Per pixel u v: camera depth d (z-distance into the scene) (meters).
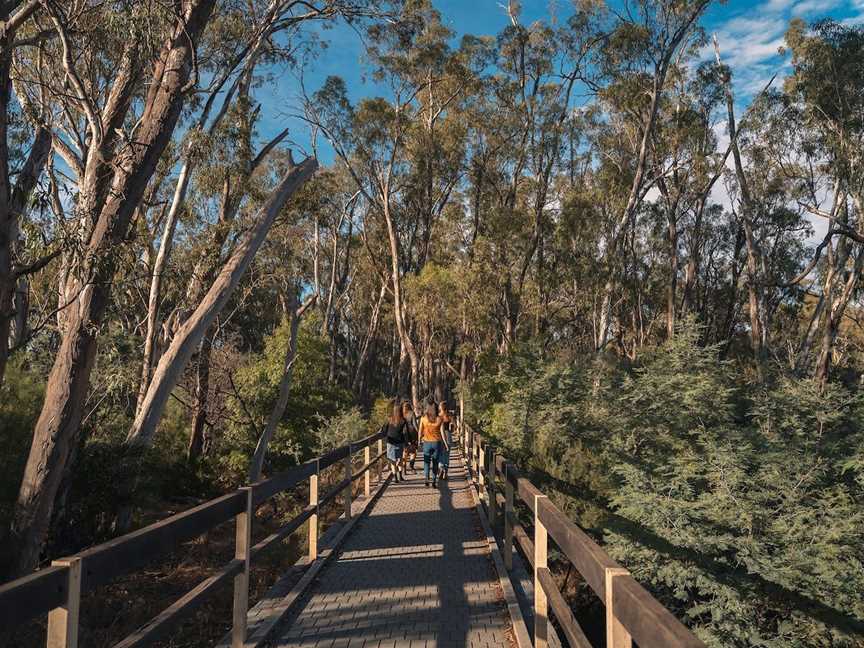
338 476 20.41
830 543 10.18
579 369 20.95
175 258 18.72
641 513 10.91
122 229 10.19
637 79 36.88
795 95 38.47
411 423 17.22
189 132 16.69
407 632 5.71
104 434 13.38
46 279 13.83
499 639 5.52
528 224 41.59
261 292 28.36
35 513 9.09
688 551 10.46
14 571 8.95
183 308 17.67
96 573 2.97
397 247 47.09
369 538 10.00
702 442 13.35
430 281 39.62
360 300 65.75
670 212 47.06
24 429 11.04
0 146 9.27
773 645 9.26
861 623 9.45
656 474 12.77
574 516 12.64
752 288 42.03
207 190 18.67
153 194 19.02
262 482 5.75
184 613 3.93
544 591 4.73
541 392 19.45
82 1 12.74
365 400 60.44
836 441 13.33
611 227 44.31
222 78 17.30
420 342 59.44
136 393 16.02
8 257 9.40
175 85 10.66
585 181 49.38
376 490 14.91
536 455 15.98
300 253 40.84
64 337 9.57
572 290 53.16
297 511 16.55
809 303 52.78
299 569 7.80
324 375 26.77
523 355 23.62
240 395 23.81
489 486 10.52
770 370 23.75
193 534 4.18
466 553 8.90
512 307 40.00
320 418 24.75
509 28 41.75
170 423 22.25
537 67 42.09
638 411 16.14
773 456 11.72
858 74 35.19
